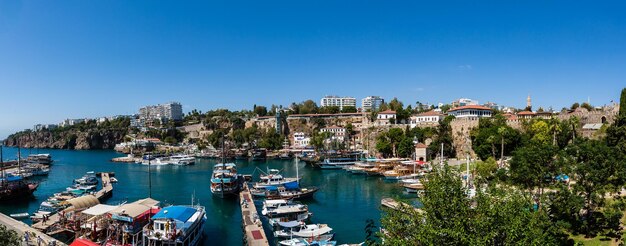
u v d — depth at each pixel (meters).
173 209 71.69
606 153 53.28
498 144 139.00
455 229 28.36
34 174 174.62
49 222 79.75
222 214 95.44
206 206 104.12
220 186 115.56
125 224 68.44
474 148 150.12
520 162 63.69
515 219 28.89
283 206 90.44
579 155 55.62
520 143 136.50
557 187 56.81
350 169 169.50
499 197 32.41
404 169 142.88
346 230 78.75
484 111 199.25
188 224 69.38
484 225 28.36
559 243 40.81
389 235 34.06
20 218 93.38
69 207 84.12
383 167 158.25
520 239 28.69
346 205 101.31
